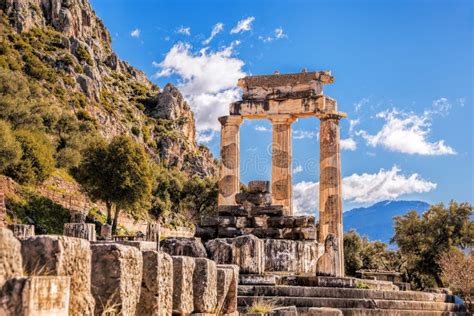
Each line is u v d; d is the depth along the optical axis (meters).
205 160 193.62
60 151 97.19
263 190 33.78
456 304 29.66
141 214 101.50
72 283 8.88
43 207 75.00
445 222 84.00
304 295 25.59
